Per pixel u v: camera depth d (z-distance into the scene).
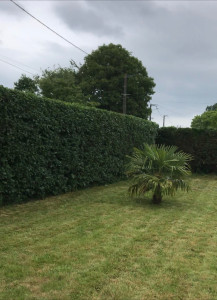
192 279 3.32
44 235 4.63
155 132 14.63
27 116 6.51
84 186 9.11
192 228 5.31
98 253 3.96
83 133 8.63
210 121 40.56
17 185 6.50
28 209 6.28
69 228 5.06
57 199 7.44
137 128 12.39
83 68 31.30
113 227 5.21
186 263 3.74
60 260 3.69
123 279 3.26
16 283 3.10
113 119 10.36
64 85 23.62
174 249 4.21
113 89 29.62
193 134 15.20
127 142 11.54
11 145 6.15
